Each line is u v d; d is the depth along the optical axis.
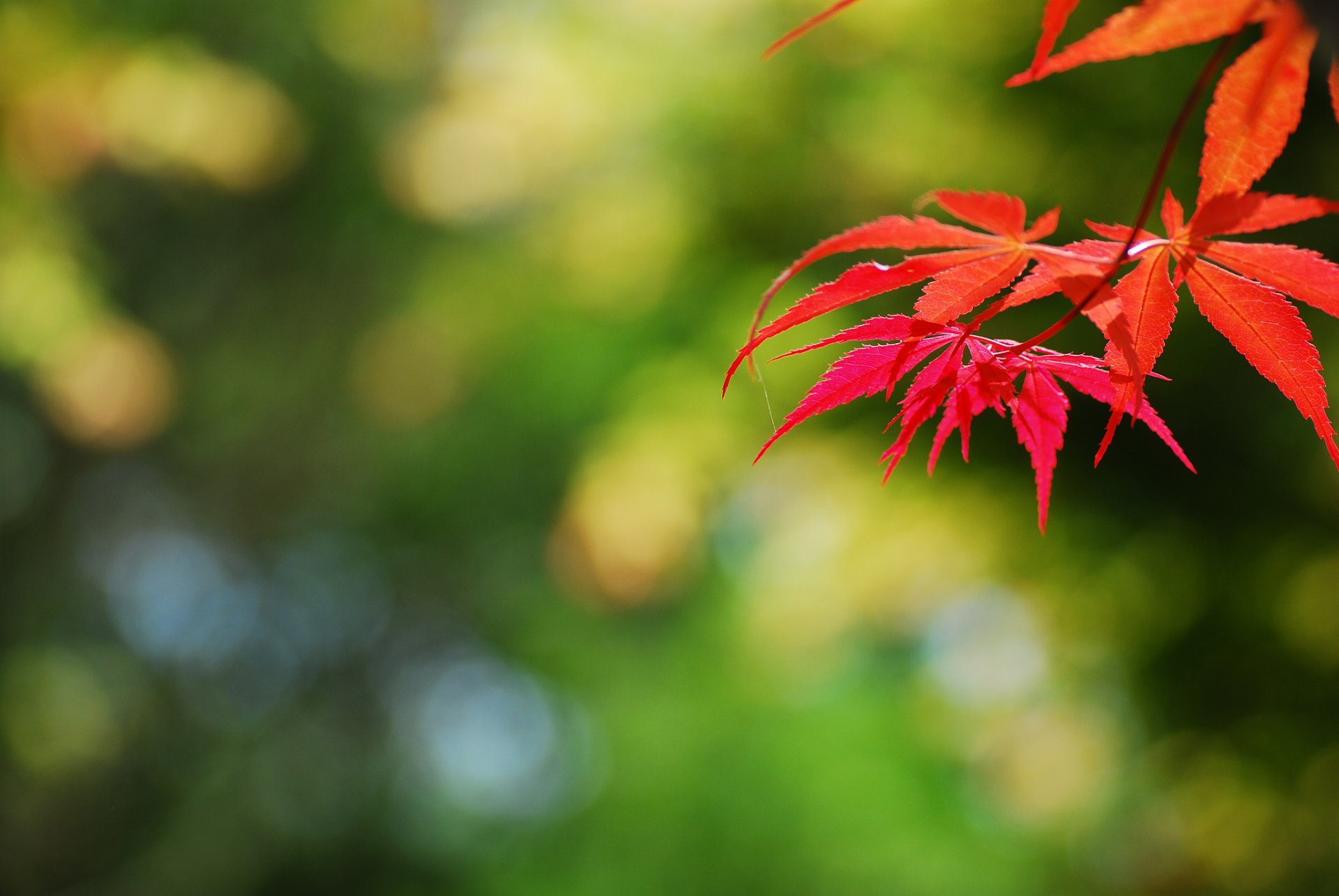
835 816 6.78
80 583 10.58
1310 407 0.90
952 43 3.90
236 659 11.73
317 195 8.87
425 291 8.42
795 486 5.04
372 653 12.01
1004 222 0.85
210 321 9.80
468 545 10.12
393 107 8.60
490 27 6.75
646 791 7.88
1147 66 3.56
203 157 7.16
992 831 5.96
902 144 3.97
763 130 4.21
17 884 9.86
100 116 6.44
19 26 6.04
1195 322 3.50
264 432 10.33
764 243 4.43
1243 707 3.84
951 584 4.71
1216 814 4.04
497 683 12.07
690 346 4.98
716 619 7.94
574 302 5.99
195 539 11.30
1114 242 0.89
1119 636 3.96
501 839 10.65
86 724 9.85
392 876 11.19
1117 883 4.69
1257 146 0.83
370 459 10.02
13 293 6.82
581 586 5.46
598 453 5.12
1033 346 0.95
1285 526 3.68
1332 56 0.75
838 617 5.32
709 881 7.25
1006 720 5.18
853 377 0.98
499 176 6.68
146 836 10.47
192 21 7.38
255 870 10.58
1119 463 3.74
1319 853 3.89
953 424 1.04
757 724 7.65
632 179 5.00
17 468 9.88
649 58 4.69
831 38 4.16
